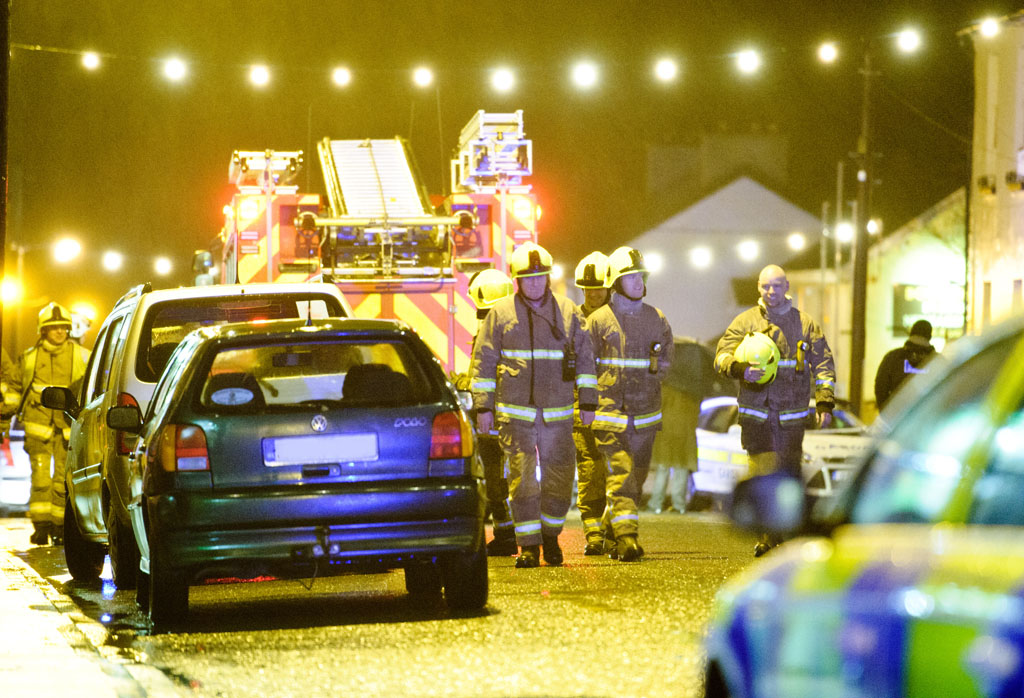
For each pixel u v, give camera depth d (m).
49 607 34.75
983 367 11.73
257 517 29.02
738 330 42.75
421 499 29.53
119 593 38.06
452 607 31.19
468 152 63.62
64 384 55.56
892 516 11.77
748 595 11.91
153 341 42.25
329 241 60.41
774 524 12.48
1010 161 110.19
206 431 29.31
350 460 29.58
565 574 37.19
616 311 41.34
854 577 10.64
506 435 39.38
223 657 26.17
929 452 11.76
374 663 25.14
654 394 41.41
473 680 23.33
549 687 22.53
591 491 43.03
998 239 112.06
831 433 65.25
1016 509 11.05
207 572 29.45
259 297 40.19
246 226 61.25
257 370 38.41
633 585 34.28
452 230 61.06
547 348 39.22
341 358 38.78
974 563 10.00
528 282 39.06
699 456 70.88
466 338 60.75
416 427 29.95
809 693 10.68
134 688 23.05
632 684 22.53
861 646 10.22
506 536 44.44
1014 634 9.11
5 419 57.62
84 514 42.16
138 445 33.62
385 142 65.38
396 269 60.34
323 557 29.09
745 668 11.70
